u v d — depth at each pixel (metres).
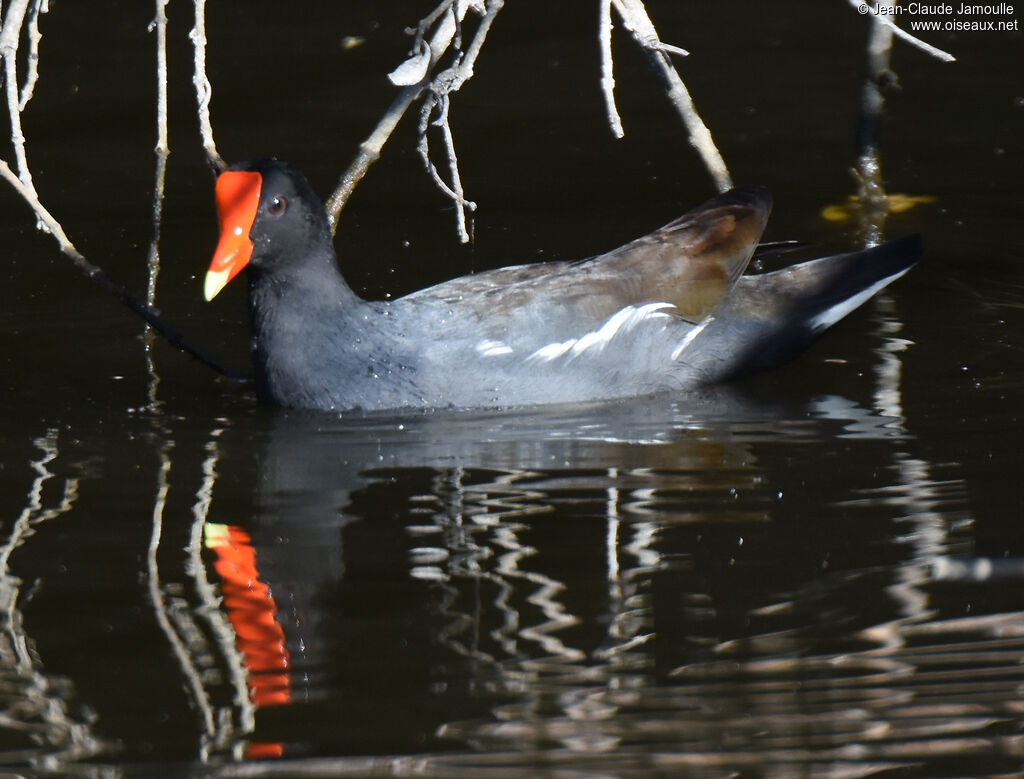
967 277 13.64
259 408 11.16
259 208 10.80
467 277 11.82
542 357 11.20
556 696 7.09
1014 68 18.56
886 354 12.01
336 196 12.14
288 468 9.87
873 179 15.78
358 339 11.07
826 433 10.41
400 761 6.57
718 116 17.56
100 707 7.03
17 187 10.44
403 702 7.04
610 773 6.47
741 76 18.58
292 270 10.98
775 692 7.10
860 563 8.35
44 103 17.64
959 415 10.64
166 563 8.45
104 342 12.48
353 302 11.16
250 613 7.88
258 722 6.87
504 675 7.25
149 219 15.08
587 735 6.75
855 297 12.20
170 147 16.69
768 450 10.12
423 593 8.09
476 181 16.08
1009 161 16.30
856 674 7.23
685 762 6.57
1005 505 9.03
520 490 9.48
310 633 7.63
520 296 11.34
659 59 12.21
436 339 11.09
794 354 12.11
